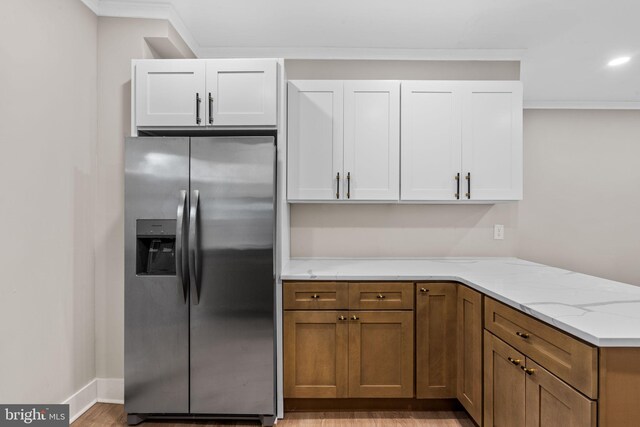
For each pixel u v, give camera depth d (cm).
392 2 230
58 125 206
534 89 365
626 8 233
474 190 264
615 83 352
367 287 230
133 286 215
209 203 215
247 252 216
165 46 252
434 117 264
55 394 205
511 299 166
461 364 222
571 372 129
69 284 216
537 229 388
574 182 393
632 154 397
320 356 229
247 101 229
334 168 262
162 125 230
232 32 269
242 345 217
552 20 249
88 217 233
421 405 235
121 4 237
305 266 265
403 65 298
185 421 222
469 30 264
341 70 298
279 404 226
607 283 206
